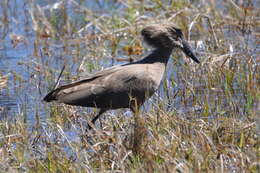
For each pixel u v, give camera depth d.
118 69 12.41
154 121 11.75
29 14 20.19
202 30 17.81
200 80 15.02
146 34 13.05
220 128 11.76
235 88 14.48
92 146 11.04
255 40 17.08
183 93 14.04
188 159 10.48
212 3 18.59
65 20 19.41
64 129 12.83
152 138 11.23
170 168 9.91
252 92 13.28
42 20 19.44
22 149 11.16
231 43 16.83
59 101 12.11
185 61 15.88
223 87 14.38
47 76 15.65
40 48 17.31
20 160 10.82
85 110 13.58
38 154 11.37
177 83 15.18
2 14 20.61
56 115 13.14
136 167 10.23
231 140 11.55
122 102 12.34
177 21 18.12
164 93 14.31
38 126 12.69
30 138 12.20
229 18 18.45
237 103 13.40
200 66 15.37
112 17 19.02
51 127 12.44
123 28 18.17
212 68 15.07
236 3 19.44
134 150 10.87
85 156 10.60
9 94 15.20
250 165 10.05
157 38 12.89
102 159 10.72
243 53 15.67
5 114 13.85
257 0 19.75
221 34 17.41
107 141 11.16
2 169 10.52
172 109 13.05
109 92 12.18
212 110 13.28
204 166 10.13
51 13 19.64
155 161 10.41
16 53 17.98
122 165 10.14
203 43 16.94
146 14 18.94
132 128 11.77
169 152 10.60
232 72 14.59
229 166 10.45
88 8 20.39
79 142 11.44
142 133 10.98
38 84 15.55
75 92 12.10
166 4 19.39
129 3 19.30
